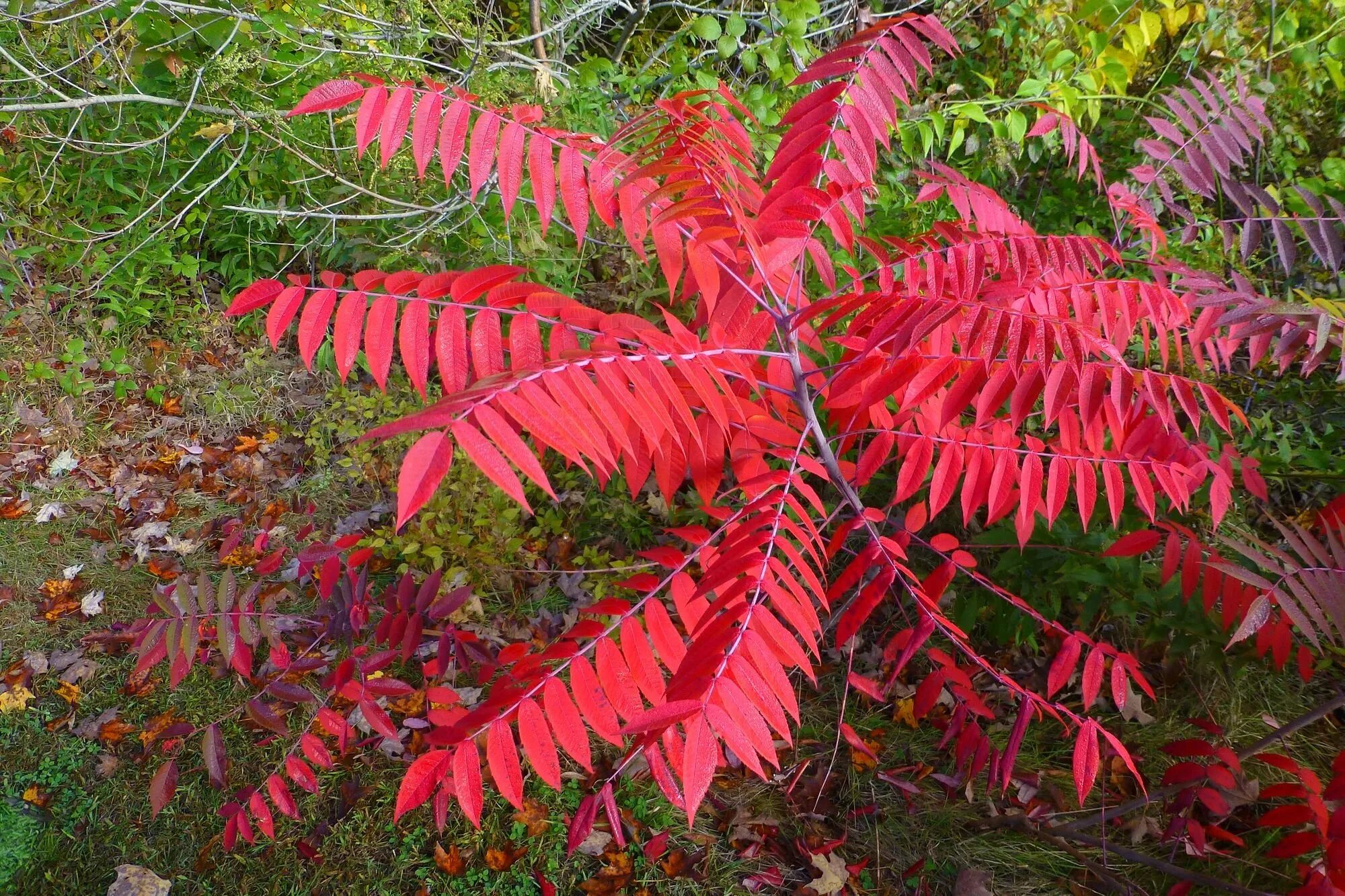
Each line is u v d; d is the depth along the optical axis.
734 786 2.38
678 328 1.26
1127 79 3.31
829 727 2.49
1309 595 1.58
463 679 2.66
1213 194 2.48
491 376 0.99
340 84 1.40
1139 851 2.15
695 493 2.94
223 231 4.17
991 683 2.56
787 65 3.42
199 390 3.79
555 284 3.34
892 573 1.55
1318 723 2.40
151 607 2.23
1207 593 1.69
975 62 3.79
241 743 2.53
